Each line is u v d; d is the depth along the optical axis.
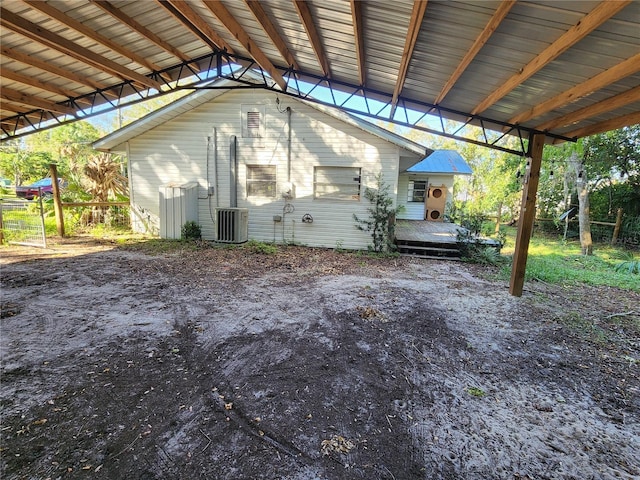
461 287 5.66
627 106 3.85
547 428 2.24
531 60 3.26
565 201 12.99
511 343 3.56
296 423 2.18
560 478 1.83
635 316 4.53
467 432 2.17
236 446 1.96
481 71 3.77
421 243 8.46
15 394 2.36
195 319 3.85
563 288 5.96
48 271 5.62
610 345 3.59
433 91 4.73
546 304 4.91
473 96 4.54
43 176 22.30
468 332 3.80
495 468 1.88
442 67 3.93
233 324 3.76
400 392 2.59
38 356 2.90
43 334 3.33
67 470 1.75
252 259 7.19
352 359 3.08
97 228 10.33
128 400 2.35
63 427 2.06
